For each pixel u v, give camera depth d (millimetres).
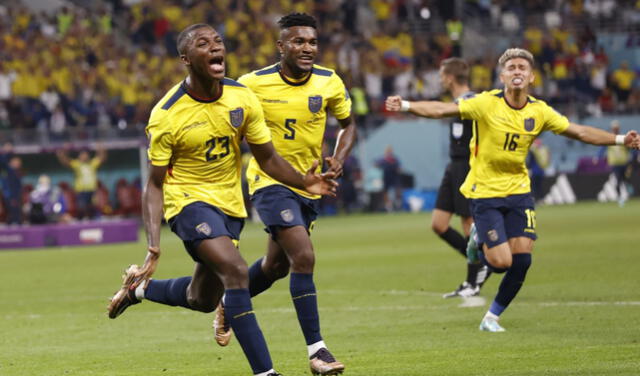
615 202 63094
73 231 46375
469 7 81375
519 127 17156
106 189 55219
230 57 66875
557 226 42844
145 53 66250
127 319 20188
